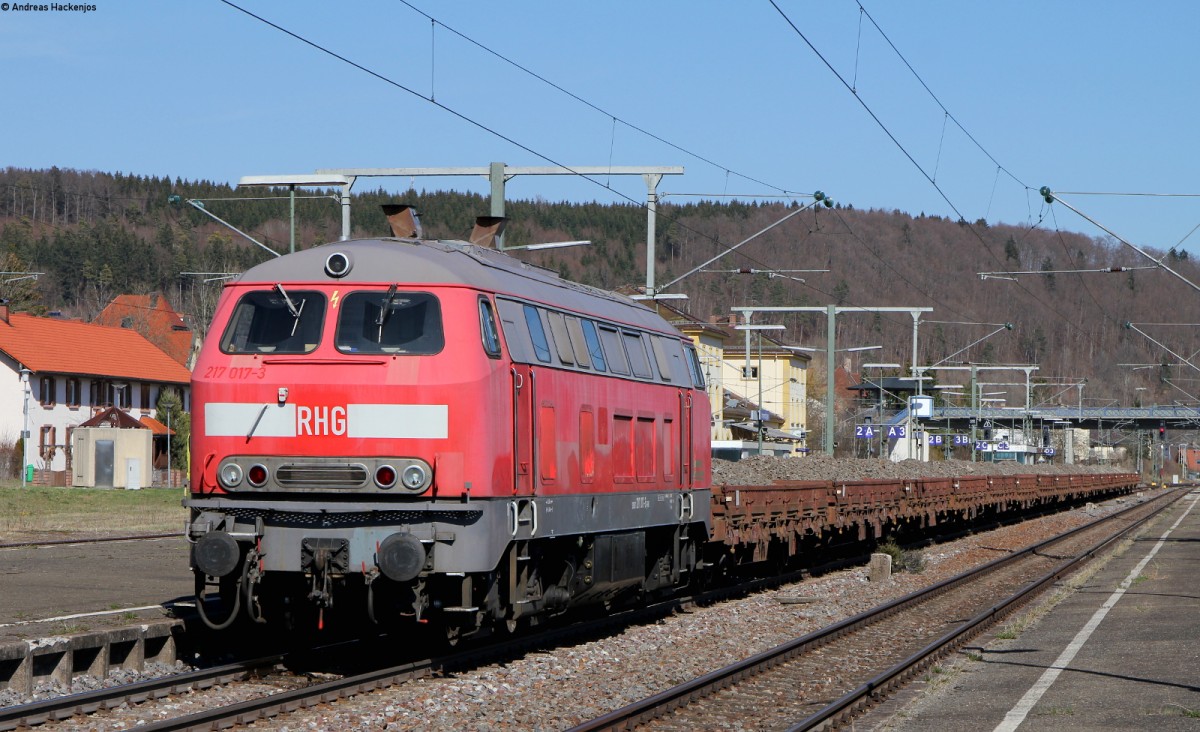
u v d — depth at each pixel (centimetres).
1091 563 2862
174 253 15100
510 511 1268
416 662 1262
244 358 1235
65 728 974
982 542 3753
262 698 1055
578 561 1519
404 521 1194
